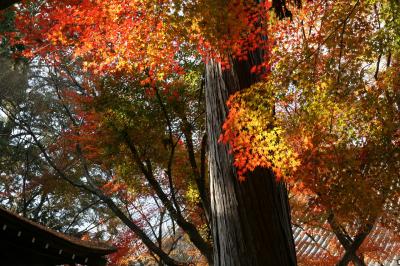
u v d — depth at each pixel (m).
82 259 9.26
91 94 13.33
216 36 7.21
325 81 7.10
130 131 12.11
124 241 16.64
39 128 20.06
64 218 23.97
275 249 6.99
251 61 7.87
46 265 8.88
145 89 12.07
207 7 6.96
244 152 6.97
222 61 7.62
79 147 14.18
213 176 7.61
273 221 7.10
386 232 14.67
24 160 21.02
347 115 7.37
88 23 9.14
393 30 7.05
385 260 14.94
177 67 11.64
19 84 18.30
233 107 7.18
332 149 7.50
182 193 14.97
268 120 6.96
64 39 9.95
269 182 7.27
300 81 6.95
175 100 12.03
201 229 14.33
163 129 12.28
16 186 21.67
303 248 16.67
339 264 10.19
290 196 12.62
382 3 7.76
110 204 12.82
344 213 8.42
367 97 7.36
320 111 7.14
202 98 12.69
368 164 8.19
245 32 7.46
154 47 8.71
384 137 7.87
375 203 8.12
